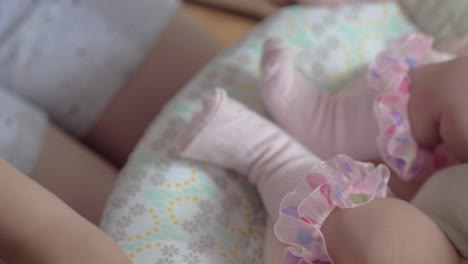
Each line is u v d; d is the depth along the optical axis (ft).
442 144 2.13
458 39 2.30
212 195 2.02
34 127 2.41
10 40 2.50
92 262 1.67
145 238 1.89
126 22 2.66
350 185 1.86
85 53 2.57
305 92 2.16
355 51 2.38
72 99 2.55
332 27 2.40
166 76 2.64
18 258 1.66
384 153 2.04
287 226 1.84
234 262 1.92
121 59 2.63
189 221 1.95
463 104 1.97
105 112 2.59
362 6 2.46
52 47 2.54
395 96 2.06
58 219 1.70
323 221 1.85
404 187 2.10
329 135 2.14
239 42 2.42
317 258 1.83
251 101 2.24
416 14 2.47
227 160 2.04
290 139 2.04
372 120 2.09
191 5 3.57
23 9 2.54
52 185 2.30
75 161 2.41
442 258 1.80
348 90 2.25
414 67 2.12
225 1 3.51
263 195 1.99
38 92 2.52
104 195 2.35
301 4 2.48
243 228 2.01
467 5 2.36
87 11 2.61
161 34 2.73
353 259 1.79
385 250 1.77
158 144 2.11
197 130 1.99
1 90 2.43
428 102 2.03
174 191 1.99
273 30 2.41
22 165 2.30
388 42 2.41
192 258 1.87
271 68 2.12
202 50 2.73
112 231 1.93
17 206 1.68
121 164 2.58
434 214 1.90
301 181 1.88
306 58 2.36
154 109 2.58
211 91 2.25
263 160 2.01
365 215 1.82
